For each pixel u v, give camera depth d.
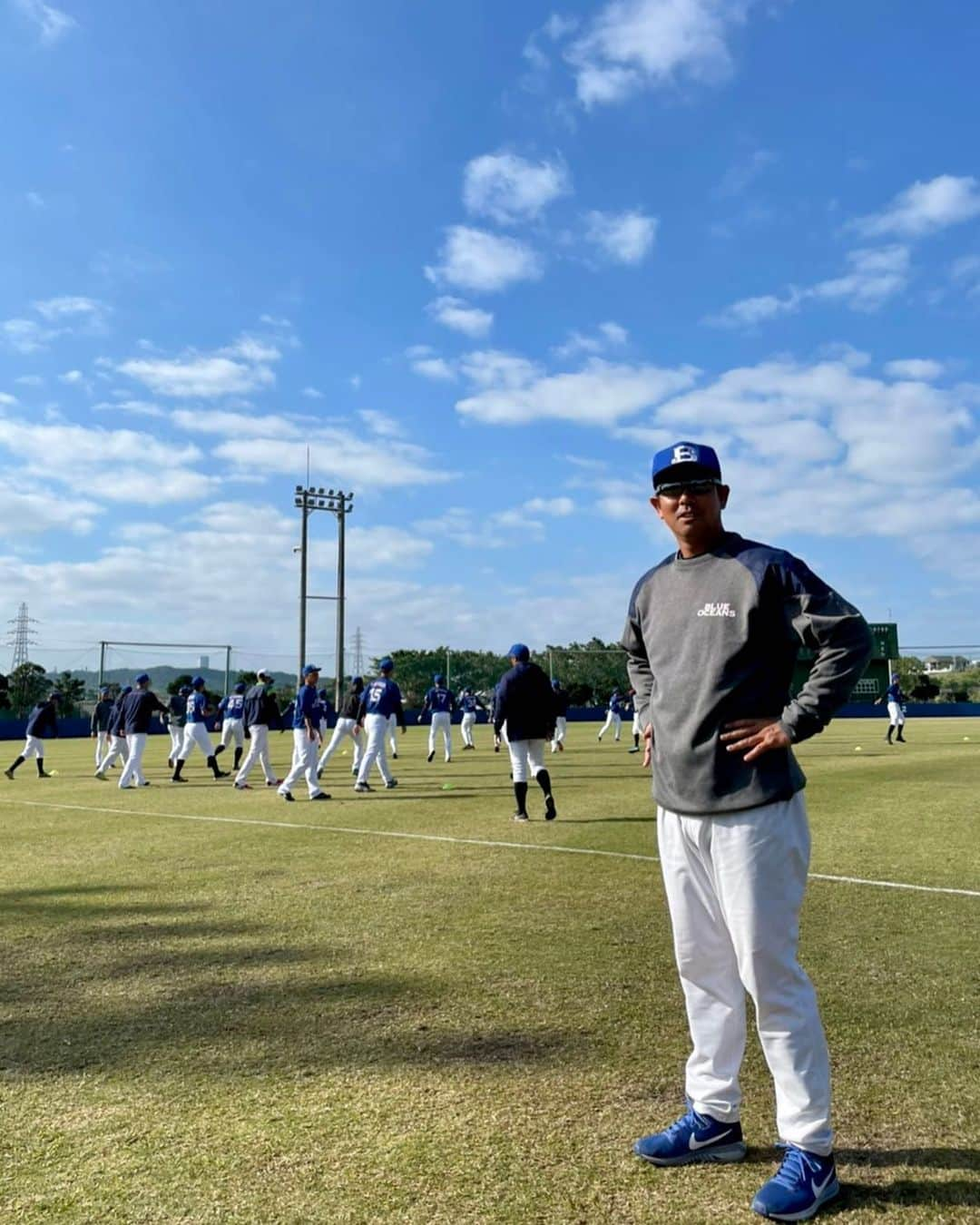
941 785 12.77
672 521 2.91
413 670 57.53
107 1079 3.32
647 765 3.13
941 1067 3.34
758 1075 3.34
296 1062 3.45
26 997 4.23
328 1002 4.11
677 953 2.87
